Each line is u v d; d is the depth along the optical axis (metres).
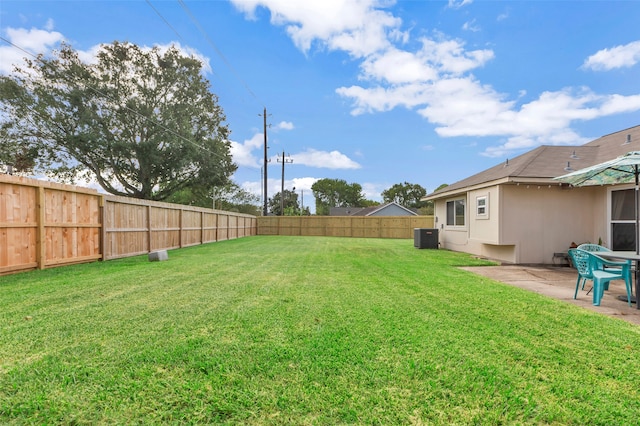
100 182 23.86
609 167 4.93
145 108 22.23
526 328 3.22
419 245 12.48
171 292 4.55
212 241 15.68
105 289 4.71
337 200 61.56
